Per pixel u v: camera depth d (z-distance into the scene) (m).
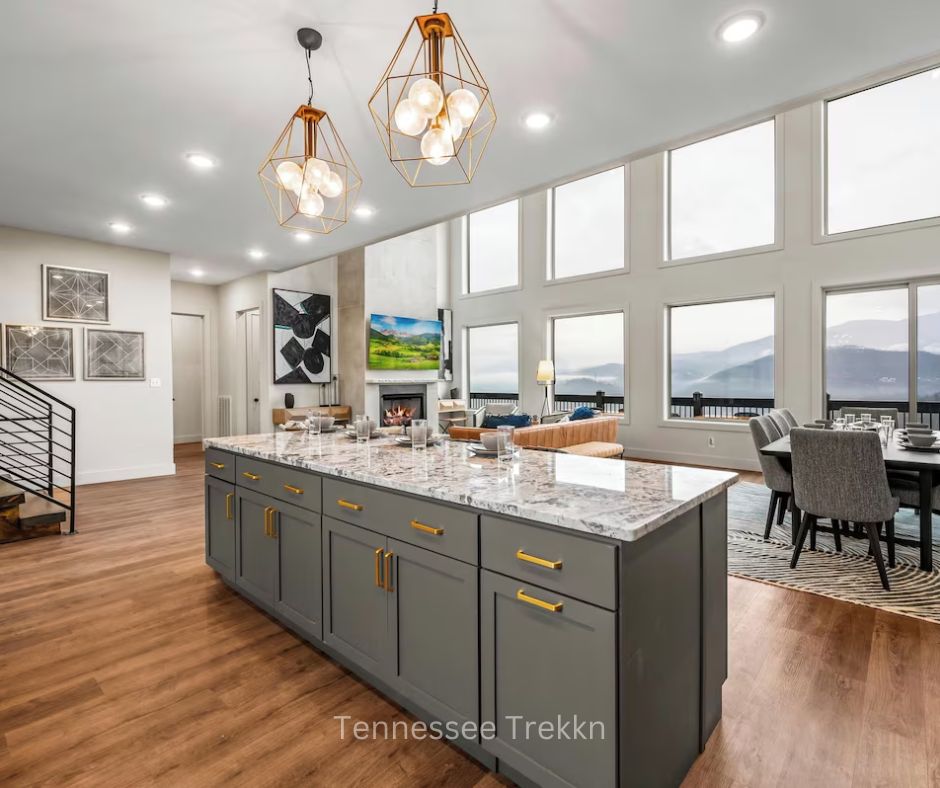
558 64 2.33
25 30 2.08
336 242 5.39
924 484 2.83
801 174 5.61
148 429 5.77
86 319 5.32
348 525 1.82
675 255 6.72
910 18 2.01
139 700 1.77
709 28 2.08
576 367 7.88
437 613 1.52
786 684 1.84
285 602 2.18
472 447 2.21
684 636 1.42
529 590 1.28
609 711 1.13
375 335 7.43
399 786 1.40
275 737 1.59
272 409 6.96
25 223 4.72
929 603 2.47
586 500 1.37
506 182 3.73
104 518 4.10
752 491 4.89
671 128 2.93
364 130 2.95
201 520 4.05
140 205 4.21
